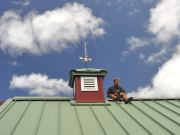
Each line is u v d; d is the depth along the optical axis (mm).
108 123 11148
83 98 14227
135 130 10484
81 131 10297
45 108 12859
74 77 14844
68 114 12117
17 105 13172
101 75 14984
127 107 13492
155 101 14719
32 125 10656
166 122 11336
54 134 9945
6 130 10102
